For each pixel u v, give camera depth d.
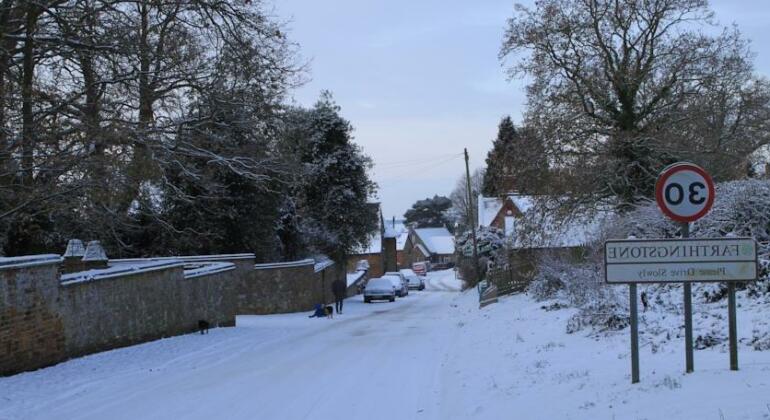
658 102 28.17
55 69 16.42
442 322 24.22
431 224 135.75
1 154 13.70
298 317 30.02
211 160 20.39
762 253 13.11
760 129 31.11
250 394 10.05
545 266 23.89
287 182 23.45
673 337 10.52
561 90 28.42
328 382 11.03
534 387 8.80
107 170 14.16
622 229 17.39
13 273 11.63
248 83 19.81
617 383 7.84
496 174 30.80
